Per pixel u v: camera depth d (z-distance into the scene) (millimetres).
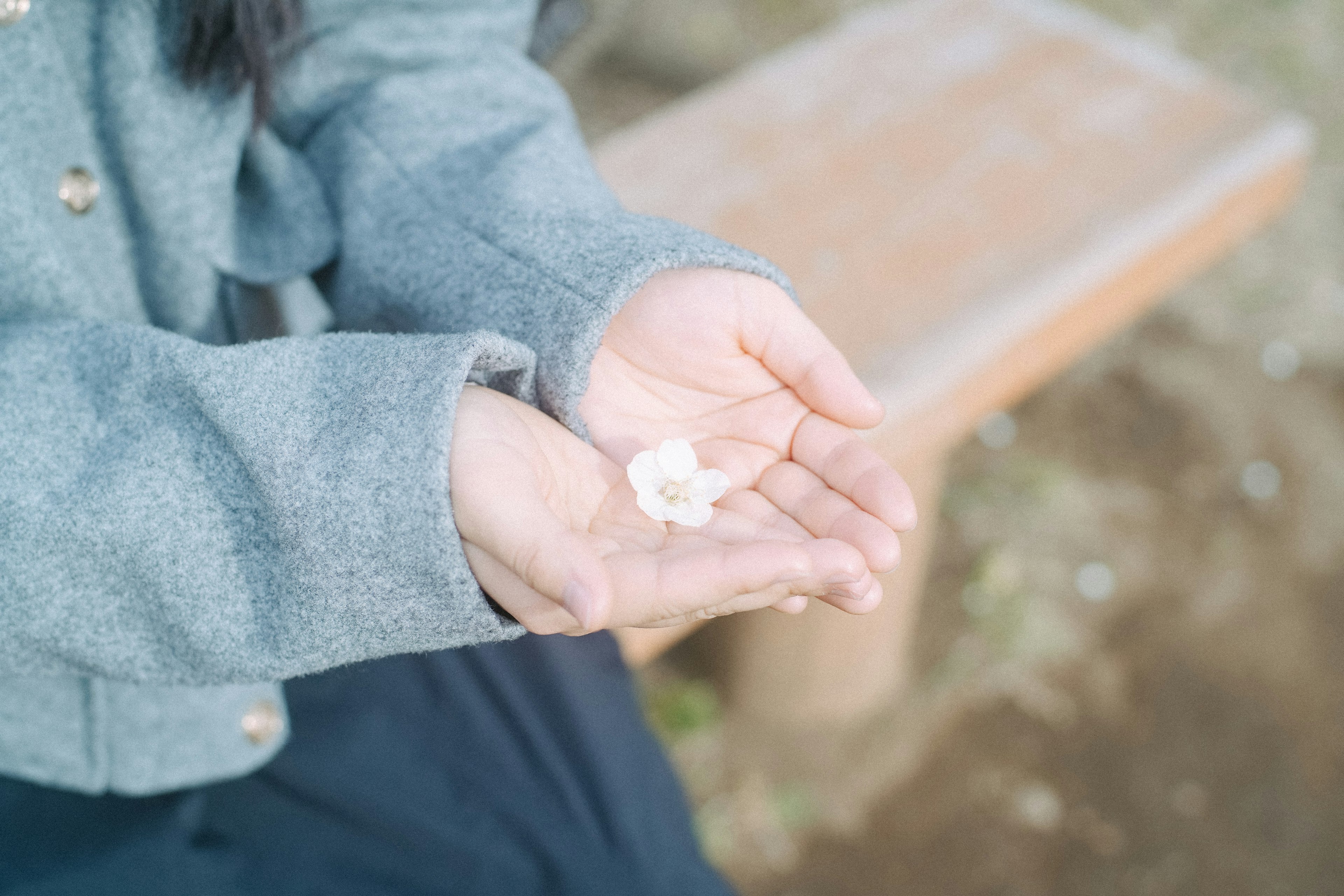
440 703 701
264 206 697
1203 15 1946
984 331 821
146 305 687
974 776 1167
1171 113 950
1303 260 1617
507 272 624
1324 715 1209
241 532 574
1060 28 1028
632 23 1821
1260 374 1484
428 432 547
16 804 657
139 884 646
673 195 895
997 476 1378
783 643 1103
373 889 662
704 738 1178
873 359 804
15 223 601
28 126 609
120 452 575
